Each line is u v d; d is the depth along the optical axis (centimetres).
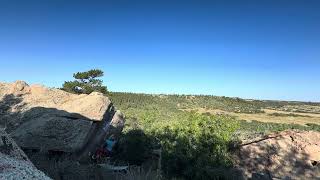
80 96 2241
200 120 2338
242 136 2527
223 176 2100
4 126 1892
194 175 2094
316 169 2336
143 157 2061
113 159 1995
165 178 1783
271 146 2405
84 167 1374
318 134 2552
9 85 2202
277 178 2245
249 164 2309
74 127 1861
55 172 1280
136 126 2567
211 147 2255
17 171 961
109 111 2205
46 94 2188
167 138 2198
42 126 1822
